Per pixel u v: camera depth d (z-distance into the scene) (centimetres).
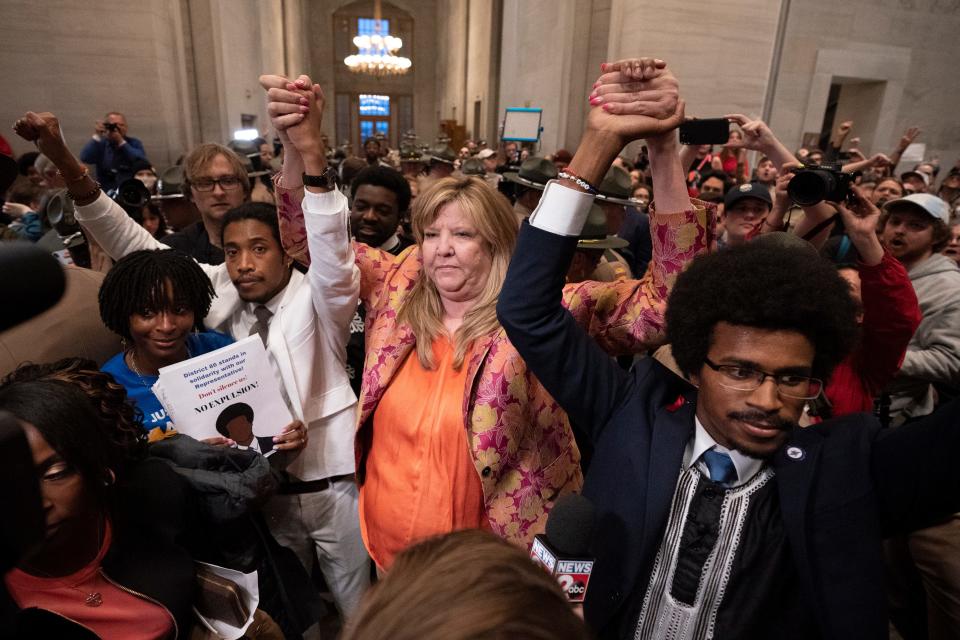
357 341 204
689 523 86
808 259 77
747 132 205
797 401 76
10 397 86
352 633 38
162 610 101
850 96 1004
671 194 103
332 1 2481
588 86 1049
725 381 78
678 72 880
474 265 127
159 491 105
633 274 360
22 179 415
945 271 221
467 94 2044
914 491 75
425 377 133
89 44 798
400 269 148
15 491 26
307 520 166
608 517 90
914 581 148
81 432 88
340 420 164
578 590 74
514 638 33
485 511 129
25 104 791
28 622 92
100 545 96
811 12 894
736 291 75
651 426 93
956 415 71
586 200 88
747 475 84
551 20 1109
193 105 976
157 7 825
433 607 35
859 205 158
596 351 100
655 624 87
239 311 172
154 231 306
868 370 166
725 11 871
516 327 93
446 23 2378
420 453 129
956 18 937
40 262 26
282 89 124
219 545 125
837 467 80
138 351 141
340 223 135
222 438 131
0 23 765
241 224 155
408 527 129
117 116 555
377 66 2184
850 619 74
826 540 77
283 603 137
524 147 1188
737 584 82
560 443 129
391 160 1158
